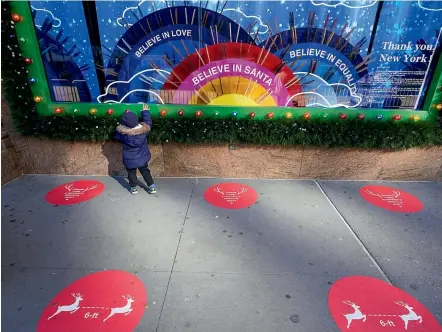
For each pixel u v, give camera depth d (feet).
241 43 12.21
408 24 11.73
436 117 13.09
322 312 6.97
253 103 13.29
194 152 13.61
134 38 12.19
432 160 13.60
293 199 12.19
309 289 7.64
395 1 11.35
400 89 12.89
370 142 12.94
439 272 8.32
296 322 6.72
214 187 13.15
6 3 11.59
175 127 12.88
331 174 13.94
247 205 11.68
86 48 12.44
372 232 10.10
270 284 7.79
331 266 8.48
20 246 9.18
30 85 12.89
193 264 8.46
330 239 9.69
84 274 8.08
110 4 11.64
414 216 11.12
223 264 8.48
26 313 6.88
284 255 8.90
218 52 12.39
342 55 12.29
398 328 6.59
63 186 13.10
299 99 13.17
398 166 13.73
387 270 8.36
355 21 11.71
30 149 13.71
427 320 6.79
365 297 7.41
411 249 9.28
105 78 12.94
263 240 9.57
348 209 11.50
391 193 12.80
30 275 8.02
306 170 13.91
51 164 13.99
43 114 13.38
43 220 10.55
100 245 9.27
